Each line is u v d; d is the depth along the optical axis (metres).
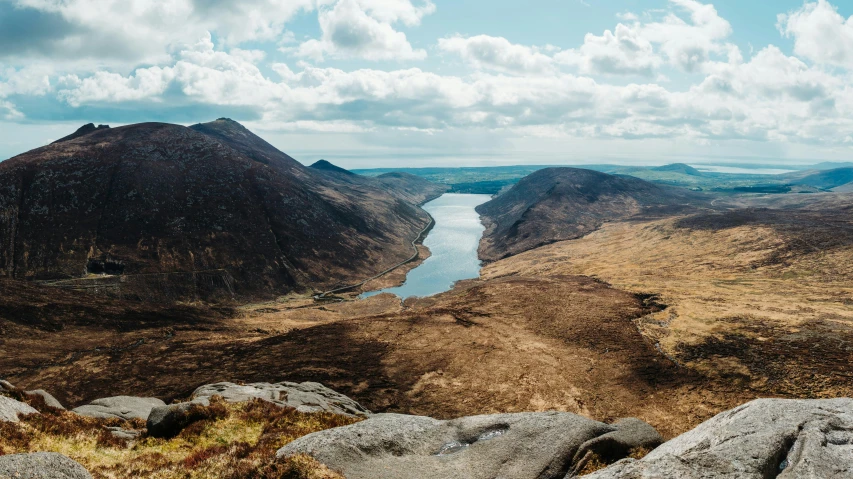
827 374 58.28
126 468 19.31
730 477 12.97
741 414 17.00
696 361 68.69
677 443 16.92
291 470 15.74
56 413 26.41
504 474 16.72
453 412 57.72
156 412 26.47
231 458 18.23
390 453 18.17
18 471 12.67
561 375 68.25
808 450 13.99
